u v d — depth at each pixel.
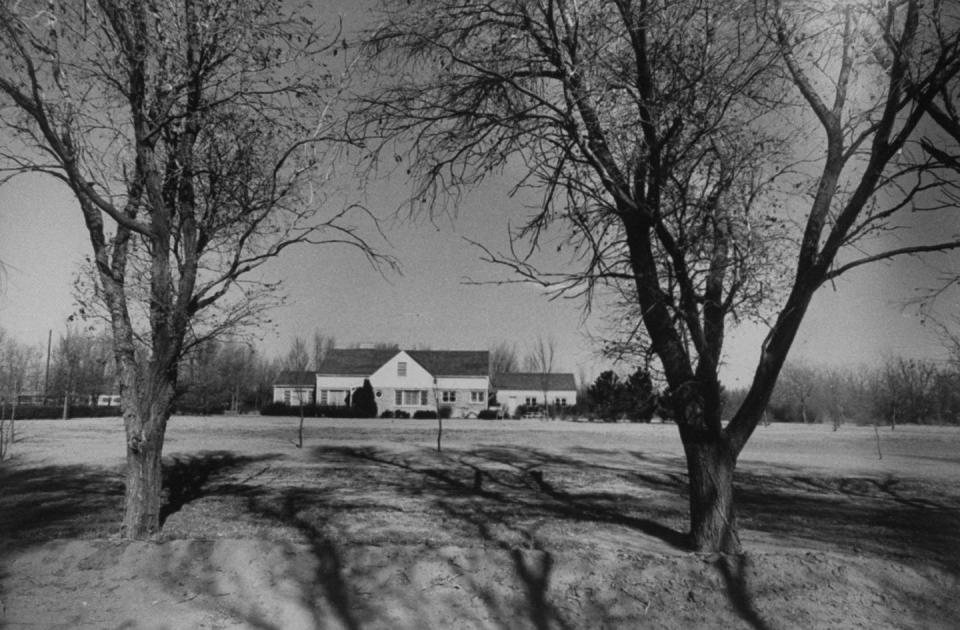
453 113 8.16
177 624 6.10
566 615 6.47
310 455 18.94
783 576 7.05
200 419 39.22
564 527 9.50
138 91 8.42
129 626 6.01
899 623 6.44
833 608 6.61
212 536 8.51
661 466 18.50
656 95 7.59
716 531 7.79
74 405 44.50
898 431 31.41
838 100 7.68
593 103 7.62
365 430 29.58
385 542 8.22
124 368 8.66
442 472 16.50
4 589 6.70
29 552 7.62
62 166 7.50
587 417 48.53
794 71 7.70
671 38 7.36
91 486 13.53
